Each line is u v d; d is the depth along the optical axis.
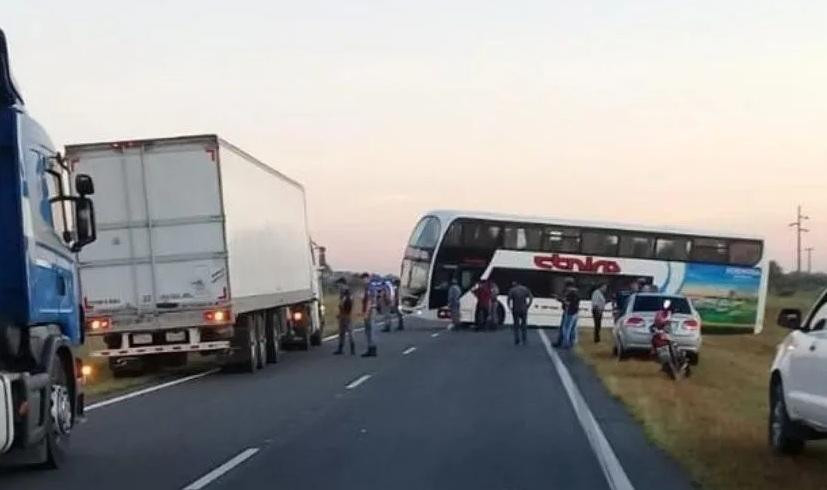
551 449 13.33
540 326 47.06
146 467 12.04
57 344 11.99
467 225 46.25
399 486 10.87
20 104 11.68
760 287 48.12
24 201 11.27
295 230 32.00
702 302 47.53
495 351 32.59
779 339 47.53
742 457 12.70
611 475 11.48
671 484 10.96
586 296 46.38
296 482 11.09
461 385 21.62
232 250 23.41
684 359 24.58
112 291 22.94
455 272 46.12
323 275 37.44
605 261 46.69
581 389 20.88
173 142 22.81
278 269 28.80
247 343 24.91
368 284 30.56
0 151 11.20
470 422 15.91
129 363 24.59
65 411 12.38
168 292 22.98
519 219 46.44
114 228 22.94
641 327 28.19
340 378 23.30
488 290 44.66
